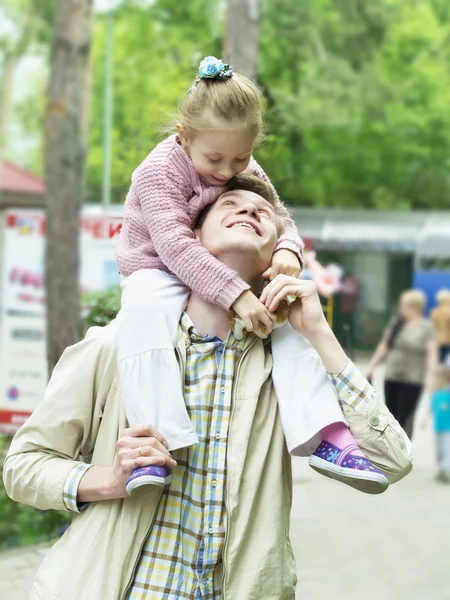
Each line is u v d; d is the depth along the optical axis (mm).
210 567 1985
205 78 2053
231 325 2059
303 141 22828
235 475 1984
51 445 2090
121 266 2189
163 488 2027
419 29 22719
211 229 2066
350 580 5320
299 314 2053
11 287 8508
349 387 2047
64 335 7785
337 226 21984
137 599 1979
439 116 23375
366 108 22875
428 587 5312
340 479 2070
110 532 1998
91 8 8734
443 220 23391
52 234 8258
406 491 7969
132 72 18812
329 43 21484
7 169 18875
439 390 8719
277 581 1976
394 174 24094
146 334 2031
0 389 7848
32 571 5414
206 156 2045
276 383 2053
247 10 7633
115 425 2068
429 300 22391
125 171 6703
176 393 1996
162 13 18828
